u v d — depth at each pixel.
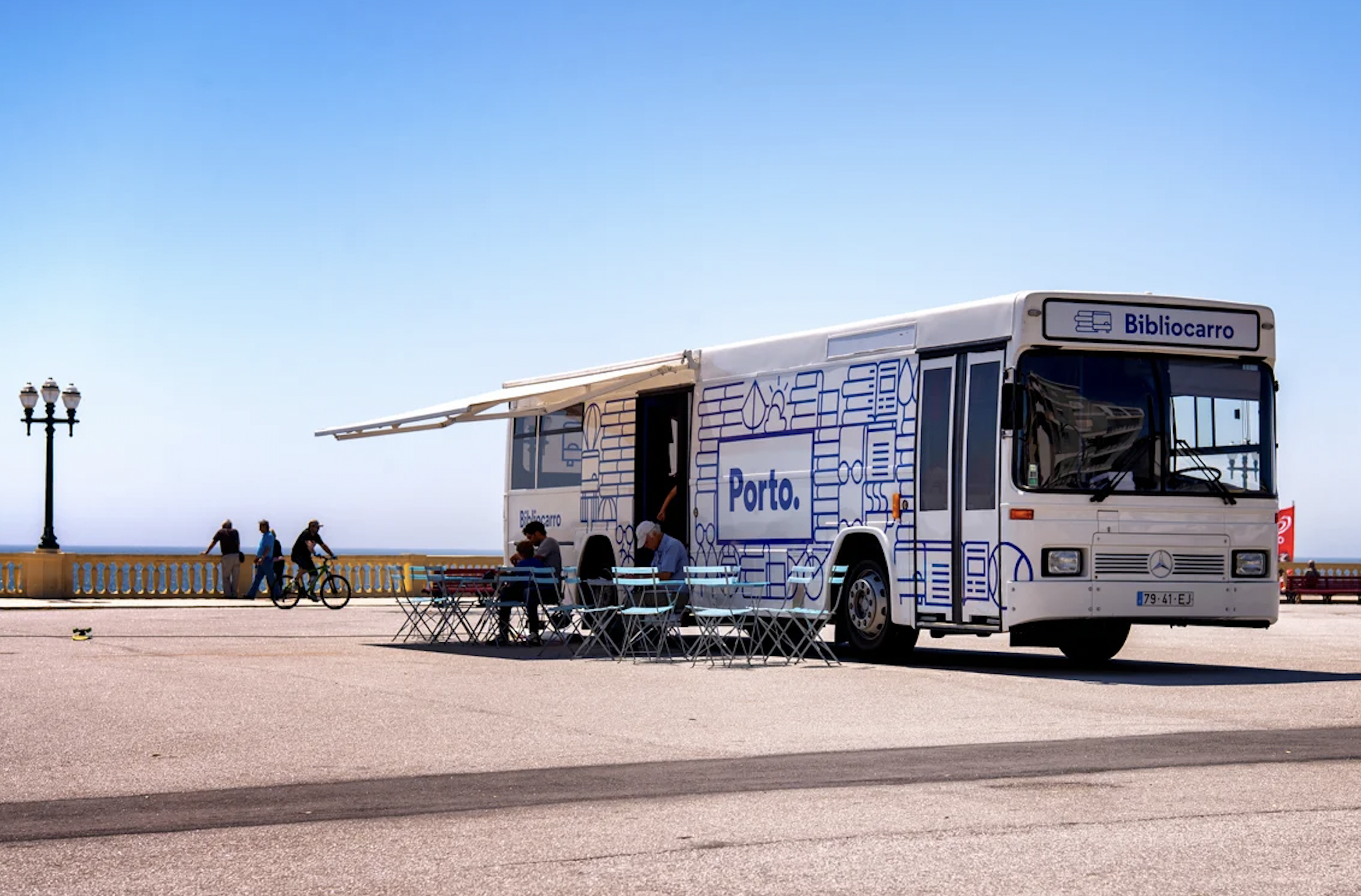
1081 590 16.31
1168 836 7.56
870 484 18.19
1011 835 7.59
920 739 11.13
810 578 18.97
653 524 20.33
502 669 16.94
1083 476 16.48
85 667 16.81
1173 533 16.69
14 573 36.62
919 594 17.48
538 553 22.41
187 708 13.02
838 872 6.86
